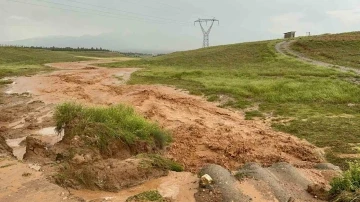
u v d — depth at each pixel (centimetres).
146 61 5294
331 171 957
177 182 869
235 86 2339
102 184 828
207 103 2014
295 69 3262
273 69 3353
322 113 1653
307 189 838
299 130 1412
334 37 5388
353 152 1150
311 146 1230
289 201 767
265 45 5416
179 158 1140
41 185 815
